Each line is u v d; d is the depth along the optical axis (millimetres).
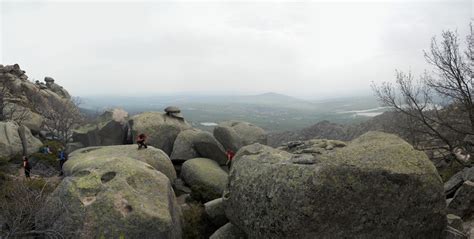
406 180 9750
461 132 24875
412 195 9781
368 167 10008
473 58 24469
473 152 26438
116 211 12555
